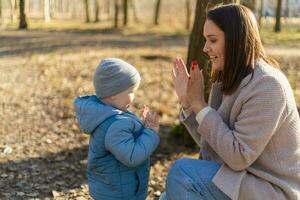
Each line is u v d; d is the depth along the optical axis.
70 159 5.23
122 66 2.97
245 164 2.68
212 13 2.77
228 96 2.78
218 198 2.84
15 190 4.34
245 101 2.66
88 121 2.96
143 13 56.31
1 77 10.75
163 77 11.11
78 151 5.52
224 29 2.71
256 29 2.74
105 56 14.88
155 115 3.11
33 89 9.37
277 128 2.65
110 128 2.87
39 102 8.13
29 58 14.34
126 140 2.86
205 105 2.82
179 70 3.00
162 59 14.31
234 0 4.77
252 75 2.68
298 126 2.71
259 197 2.70
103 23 35.88
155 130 3.04
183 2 48.25
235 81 2.71
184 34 27.31
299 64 14.16
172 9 47.28
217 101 3.04
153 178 4.66
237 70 2.70
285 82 2.67
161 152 5.41
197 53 5.02
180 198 2.90
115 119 2.89
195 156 5.34
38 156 5.30
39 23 34.00
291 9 37.25
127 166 2.93
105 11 54.25
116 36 24.98
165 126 6.53
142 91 9.27
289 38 24.81
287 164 2.71
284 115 2.63
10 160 5.12
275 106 2.59
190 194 2.87
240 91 2.71
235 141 2.66
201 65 5.00
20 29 28.36
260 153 2.66
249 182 2.71
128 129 2.88
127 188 3.00
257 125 2.62
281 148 2.71
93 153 3.00
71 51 16.41
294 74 11.95
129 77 2.97
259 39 2.75
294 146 2.71
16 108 7.65
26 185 4.46
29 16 44.19
